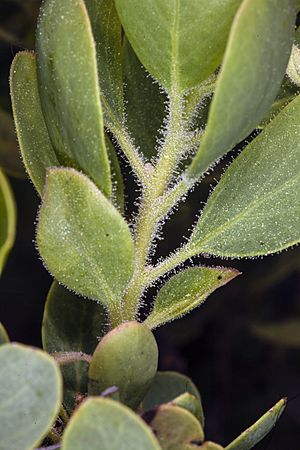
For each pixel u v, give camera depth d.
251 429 0.21
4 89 0.35
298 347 0.40
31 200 0.37
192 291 0.22
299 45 0.24
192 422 0.19
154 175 0.22
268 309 0.41
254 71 0.19
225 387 0.40
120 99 0.23
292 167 0.22
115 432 0.17
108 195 0.21
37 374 0.17
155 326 0.22
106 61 0.23
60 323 0.25
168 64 0.21
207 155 0.19
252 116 0.20
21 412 0.17
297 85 0.23
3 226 0.17
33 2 0.35
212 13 0.20
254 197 0.22
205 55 0.21
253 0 0.18
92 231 0.20
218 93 0.18
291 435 0.38
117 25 0.23
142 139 0.24
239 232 0.22
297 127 0.22
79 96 0.20
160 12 0.21
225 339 0.40
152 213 0.22
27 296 0.38
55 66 0.20
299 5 0.22
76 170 0.20
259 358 0.40
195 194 0.36
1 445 0.18
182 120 0.22
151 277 0.22
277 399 0.40
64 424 0.23
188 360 0.40
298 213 0.22
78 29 0.20
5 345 0.17
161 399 0.27
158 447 0.17
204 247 0.22
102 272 0.21
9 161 0.33
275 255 0.40
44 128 0.23
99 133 0.20
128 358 0.20
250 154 0.22
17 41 0.33
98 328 0.25
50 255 0.21
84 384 0.24
